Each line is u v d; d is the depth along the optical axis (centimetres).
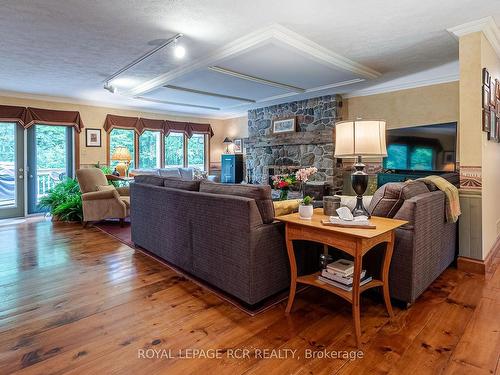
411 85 521
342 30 309
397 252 221
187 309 225
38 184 616
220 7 261
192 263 274
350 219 203
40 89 547
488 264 312
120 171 646
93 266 313
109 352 175
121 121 702
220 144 912
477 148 301
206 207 251
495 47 338
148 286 265
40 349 177
